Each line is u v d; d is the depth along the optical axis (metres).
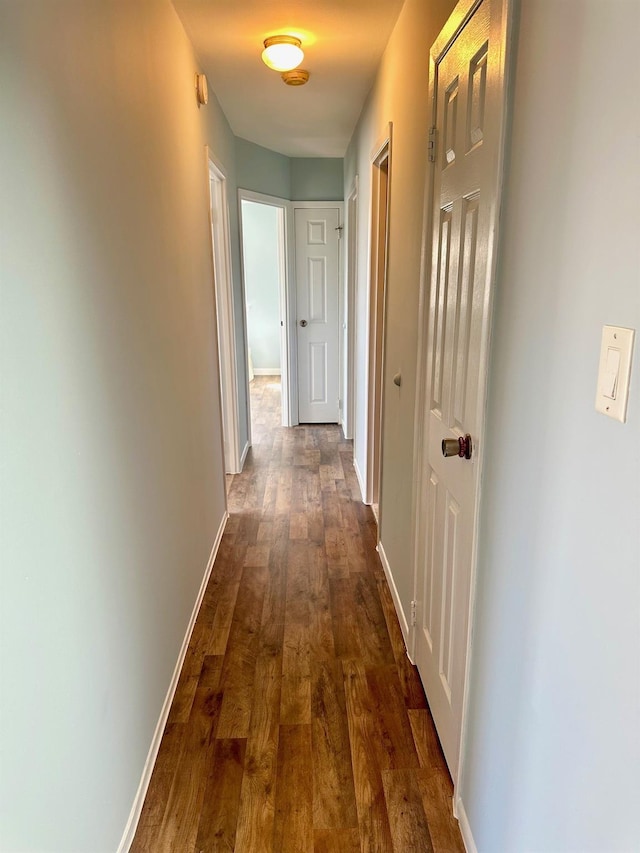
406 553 2.16
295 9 2.09
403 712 1.82
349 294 4.57
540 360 0.93
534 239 0.95
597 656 0.75
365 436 3.50
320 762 1.63
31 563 0.92
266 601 2.47
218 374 3.09
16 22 0.89
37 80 0.96
